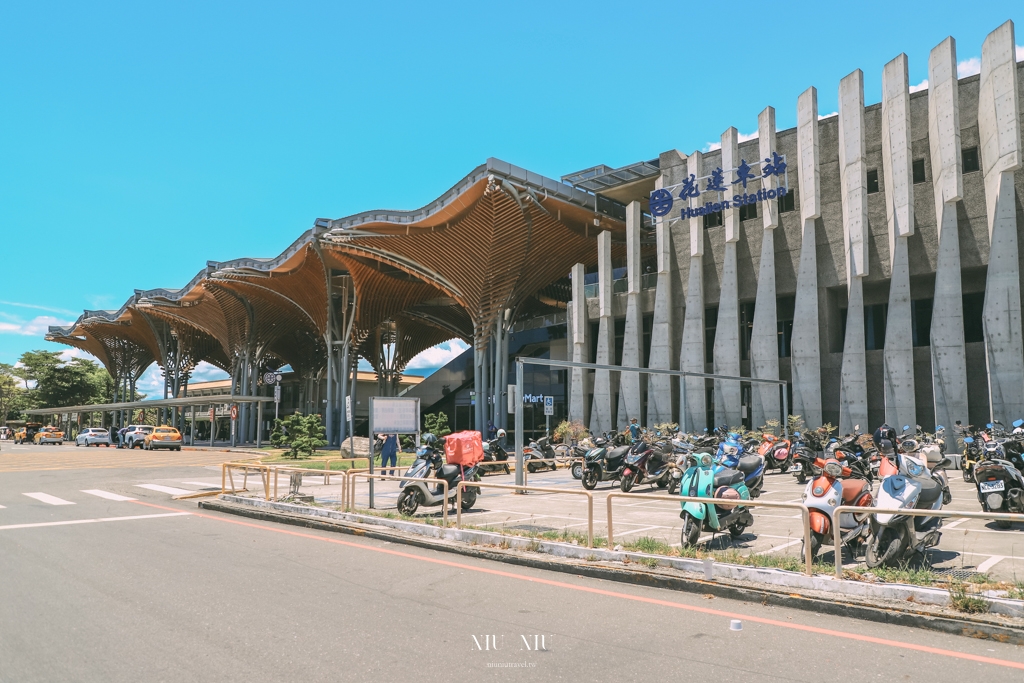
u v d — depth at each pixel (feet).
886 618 17.61
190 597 20.39
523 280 124.16
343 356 153.79
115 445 175.11
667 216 109.40
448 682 13.55
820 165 95.86
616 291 114.52
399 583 22.34
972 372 83.20
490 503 42.91
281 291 162.50
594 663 14.62
